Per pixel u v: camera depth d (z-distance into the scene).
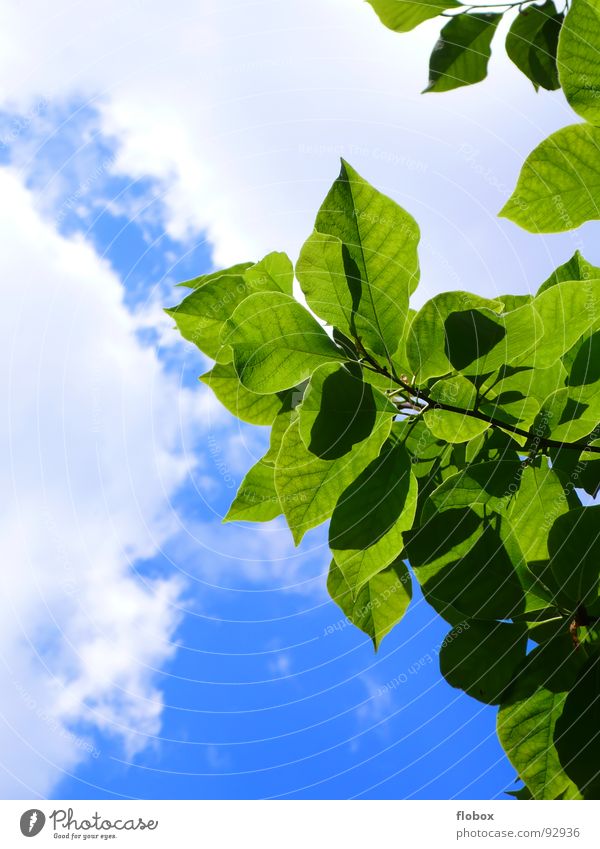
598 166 0.88
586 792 0.84
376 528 0.87
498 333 0.88
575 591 0.87
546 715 0.86
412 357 0.89
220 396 0.97
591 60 0.85
